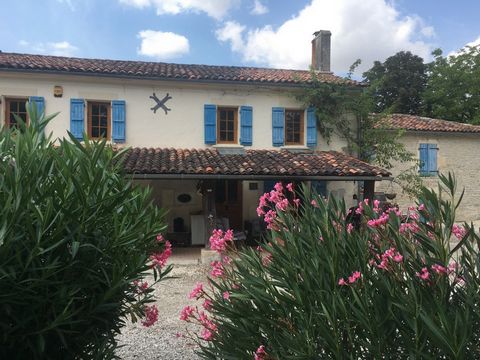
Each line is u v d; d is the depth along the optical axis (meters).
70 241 2.39
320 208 2.25
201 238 12.09
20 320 2.32
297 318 2.00
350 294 1.97
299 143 13.04
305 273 1.99
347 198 12.75
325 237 2.06
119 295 2.84
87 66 12.03
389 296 1.85
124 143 11.94
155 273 3.04
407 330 1.83
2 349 2.44
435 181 14.89
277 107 12.73
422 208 2.12
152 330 5.26
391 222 2.14
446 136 15.23
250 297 2.15
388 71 33.75
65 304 2.43
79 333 2.63
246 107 12.58
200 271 8.73
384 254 1.96
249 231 12.75
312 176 10.26
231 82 12.23
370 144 12.98
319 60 15.45
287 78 12.91
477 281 1.89
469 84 25.58
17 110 11.50
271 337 2.05
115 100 11.88
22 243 2.19
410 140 14.93
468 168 15.38
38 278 2.25
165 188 12.55
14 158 2.37
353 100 12.71
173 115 12.27
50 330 2.42
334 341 1.82
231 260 2.47
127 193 2.58
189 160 10.63
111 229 2.62
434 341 1.66
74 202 2.35
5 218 2.05
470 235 2.00
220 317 2.61
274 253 2.15
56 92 11.52
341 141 13.13
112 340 2.88
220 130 12.69
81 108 11.63
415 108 32.84
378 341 1.83
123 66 12.87
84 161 2.53
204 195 10.33
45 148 2.61
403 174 13.55
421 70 33.00
